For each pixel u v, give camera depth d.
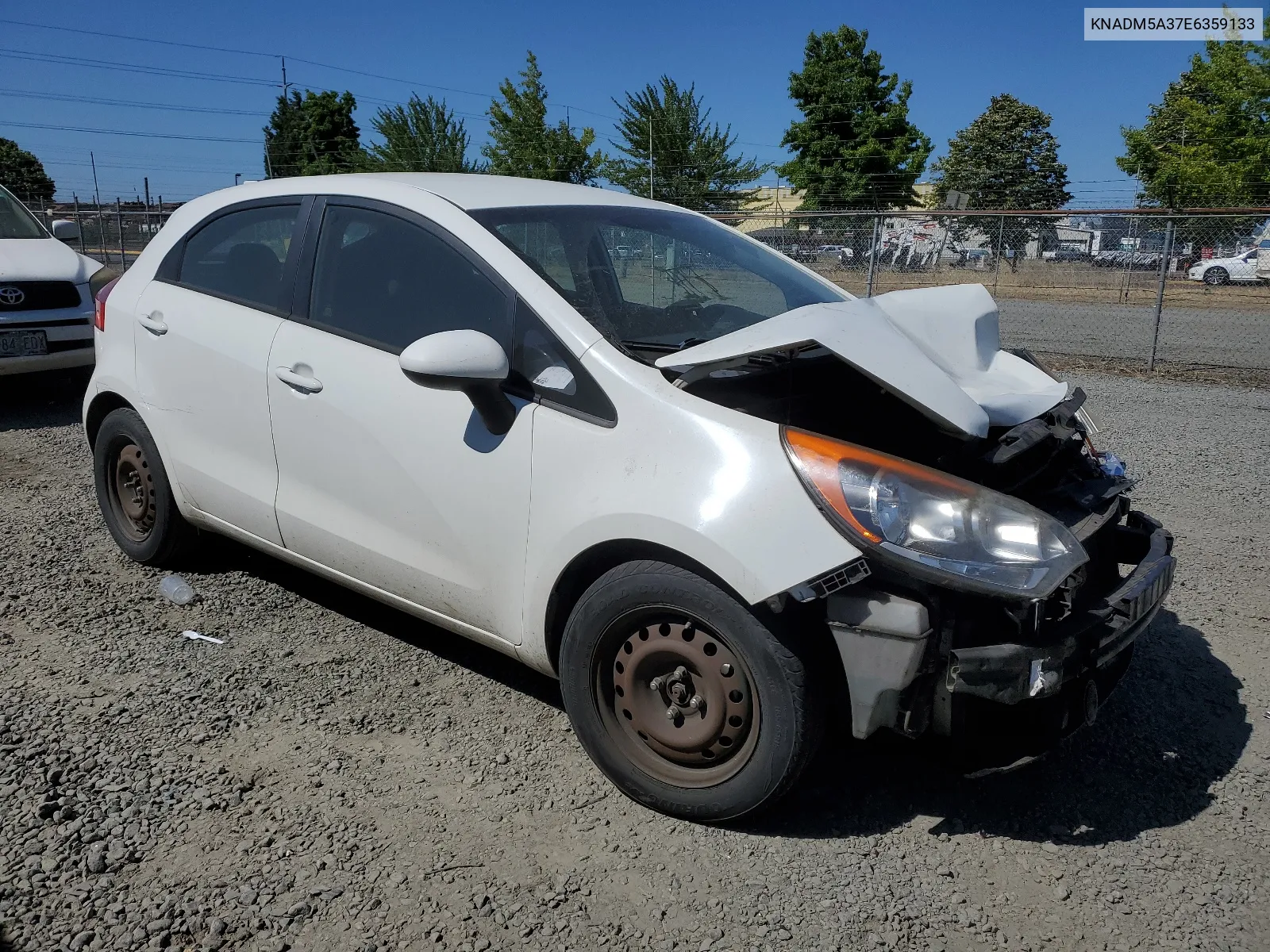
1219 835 2.83
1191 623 4.25
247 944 2.33
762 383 2.90
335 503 3.49
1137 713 3.49
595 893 2.54
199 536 4.42
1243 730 3.40
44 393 8.68
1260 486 6.38
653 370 2.81
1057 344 13.39
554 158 35.38
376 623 4.08
